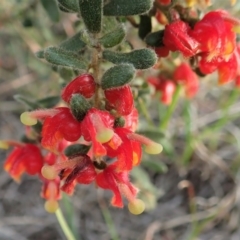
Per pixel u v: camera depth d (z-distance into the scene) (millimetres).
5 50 617
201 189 542
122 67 250
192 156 548
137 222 530
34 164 320
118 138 246
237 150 555
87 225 530
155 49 299
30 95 574
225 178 545
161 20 327
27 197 555
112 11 283
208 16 291
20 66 588
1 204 553
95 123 240
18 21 500
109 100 256
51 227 531
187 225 526
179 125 550
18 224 536
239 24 284
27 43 528
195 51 288
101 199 527
